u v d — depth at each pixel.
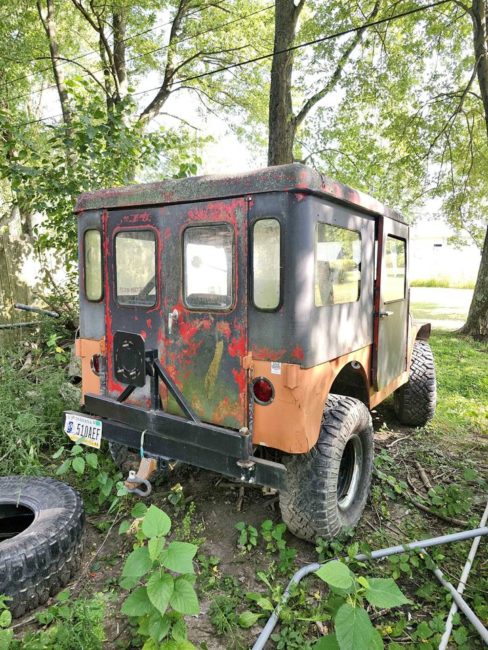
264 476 2.57
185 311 2.88
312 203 2.51
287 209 2.46
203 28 14.73
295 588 2.42
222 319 2.73
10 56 12.20
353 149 13.16
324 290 2.75
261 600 2.33
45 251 7.21
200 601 2.49
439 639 2.14
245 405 2.66
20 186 6.43
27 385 4.70
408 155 12.52
